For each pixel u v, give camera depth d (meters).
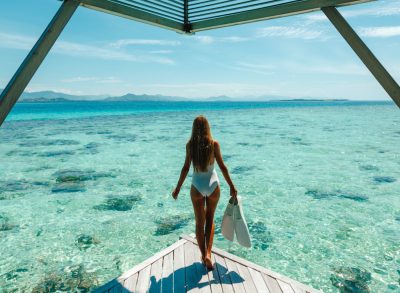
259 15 3.94
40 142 17.53
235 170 10.99
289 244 5.45
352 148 15.32
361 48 2.94
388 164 11.77
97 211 7.07
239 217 3.42
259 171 10.83
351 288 4.16
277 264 4.80
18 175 10.26
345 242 5.49
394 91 2.72
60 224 6.32
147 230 6.06
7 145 16.42
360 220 6.47
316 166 11.55
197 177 3.20
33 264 4.77
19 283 4.27
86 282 4.30
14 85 2.53
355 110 62.59
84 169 11.15
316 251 5.19
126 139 18.80
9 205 7.43
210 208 3.29
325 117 39.72
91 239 5.65
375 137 19.33
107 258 4.97
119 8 3.74
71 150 15.02
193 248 3.73
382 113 49.88
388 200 7.70
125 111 58.59
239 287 2.96
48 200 7.81
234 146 16.06
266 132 22.30
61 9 2.92
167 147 15.90
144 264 3.35
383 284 4.24
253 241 5.59
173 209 7.22
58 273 4.52
